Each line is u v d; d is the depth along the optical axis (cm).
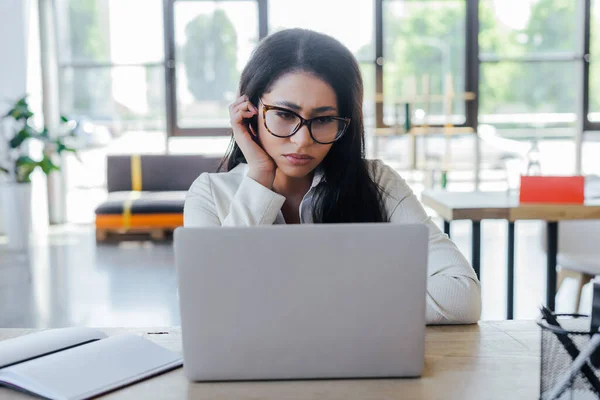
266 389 102
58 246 570
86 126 693
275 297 101
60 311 369
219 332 103
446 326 134
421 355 105
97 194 702
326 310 102
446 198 292
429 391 101
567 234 305
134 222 587
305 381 104
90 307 376
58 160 686
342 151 152
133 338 120
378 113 680
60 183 697
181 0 676
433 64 680
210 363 104
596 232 302
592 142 681
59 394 99
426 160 685
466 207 264
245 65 151
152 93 691
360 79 150
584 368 90
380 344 104
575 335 91
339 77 141
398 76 681
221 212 157
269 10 677
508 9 673
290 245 100
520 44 677
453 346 122
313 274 101
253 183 143
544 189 270
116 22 682
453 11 673
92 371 106
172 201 595
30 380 102
